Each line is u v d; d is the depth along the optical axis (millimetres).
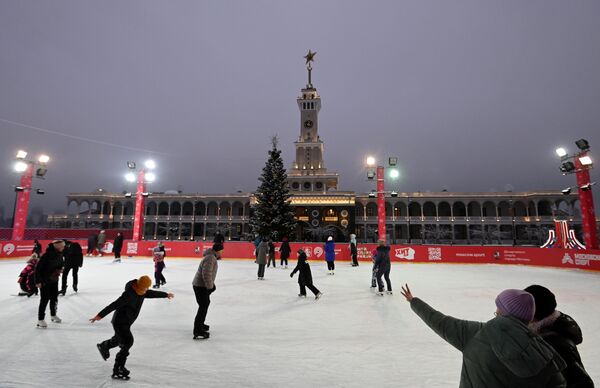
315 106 77812
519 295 1971
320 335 6145
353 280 13641
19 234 21531
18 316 7117
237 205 75688
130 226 73562
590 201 18984
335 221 61969
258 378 4234
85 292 9977
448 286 12172
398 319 7344
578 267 18109
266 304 8836
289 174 70875
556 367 1791
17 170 21312
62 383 3988
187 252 23859
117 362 4148
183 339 5797
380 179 22672
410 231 71625
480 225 70688
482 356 1877
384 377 4312
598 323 7164
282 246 18406
